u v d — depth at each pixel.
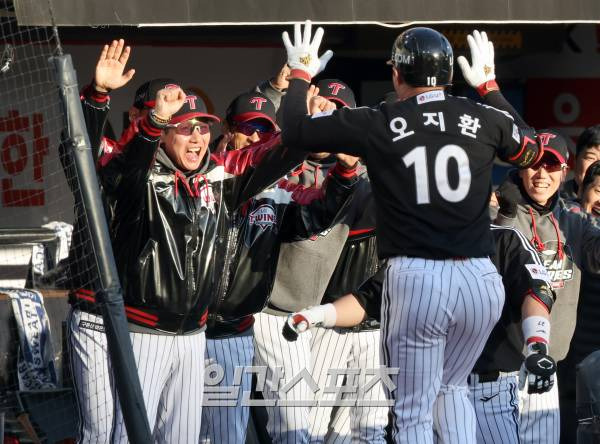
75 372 16.05
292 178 18.38
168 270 14.95
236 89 32.41
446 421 13.92
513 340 16.02
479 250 13.39
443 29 32.12
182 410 15.75
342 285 18.36
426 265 13.13
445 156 13.23
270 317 17.95
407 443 13.33
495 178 33.09
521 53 33.25
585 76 34.44
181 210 14.96
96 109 14.58
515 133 13.83
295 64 14.20
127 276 14.90
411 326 13.20
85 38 30.36
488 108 13.79
